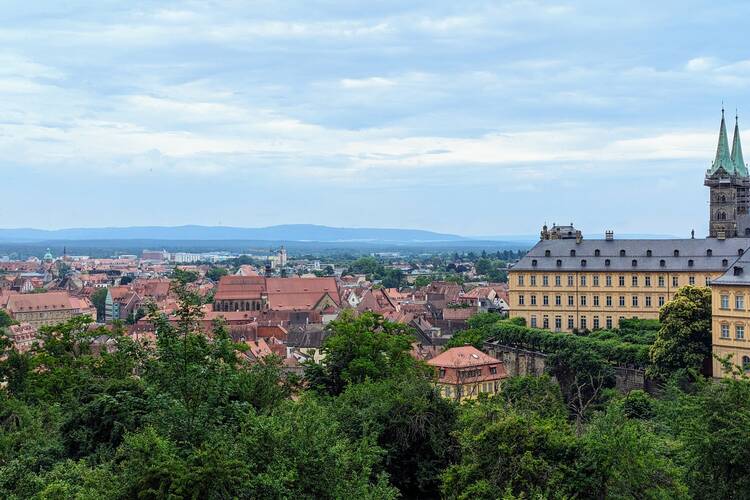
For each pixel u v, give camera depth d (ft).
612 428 226.99
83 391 304.09
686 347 514.68
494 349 654.53
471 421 255.50
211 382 209.15
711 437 216.95
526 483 219.82
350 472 217.77
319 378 415.23
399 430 290.15
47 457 255.50
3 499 204.74
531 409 294.66
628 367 552.00
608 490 217.97
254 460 197.98
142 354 217.36
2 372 417.08
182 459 185.98
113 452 252.01
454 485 235.40
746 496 214.07
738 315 493.77
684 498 214.90
